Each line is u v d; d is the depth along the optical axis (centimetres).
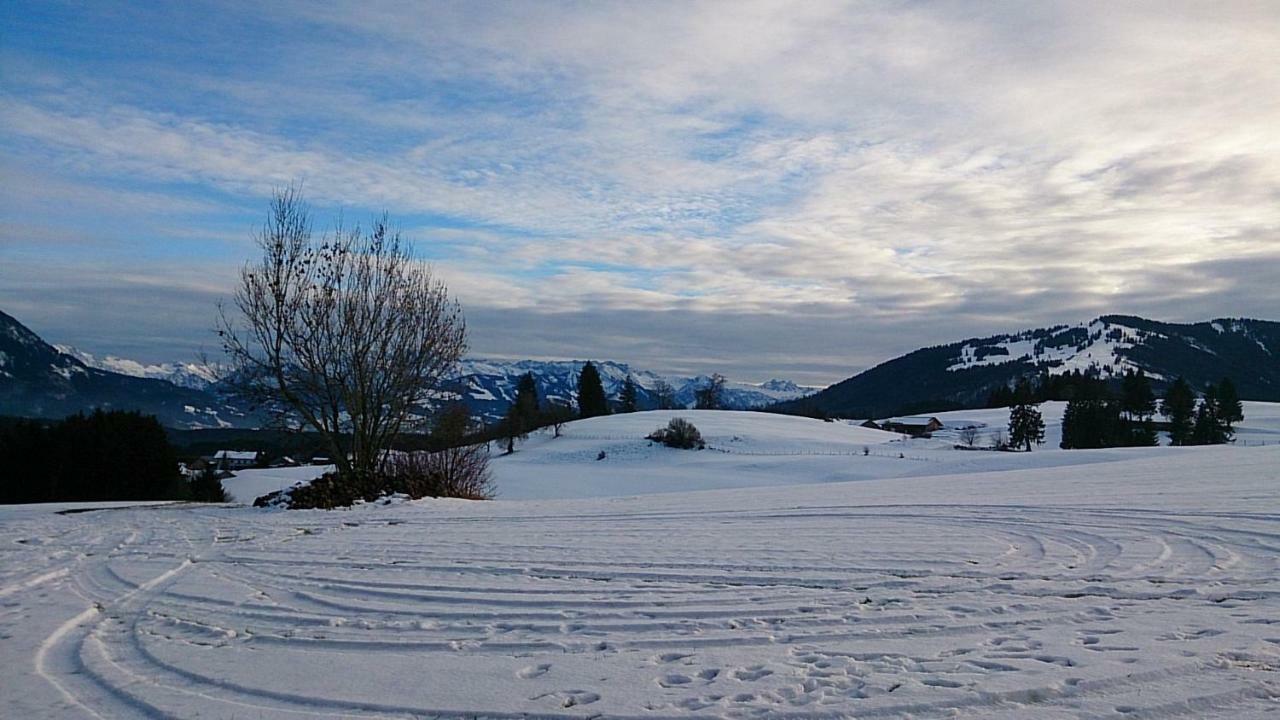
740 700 568
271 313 2347
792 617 795
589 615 827
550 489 5428
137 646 753
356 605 904
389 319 2455
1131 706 530
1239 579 905
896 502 1809
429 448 2719
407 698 595
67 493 2995
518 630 780
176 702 599
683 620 796
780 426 9481
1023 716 520
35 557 1286
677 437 7794
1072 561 1045
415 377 2483
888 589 907
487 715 560
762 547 1215
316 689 619
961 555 1108
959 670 611
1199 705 530
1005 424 11269
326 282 2386
